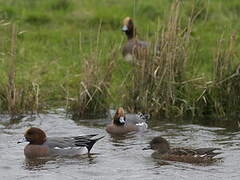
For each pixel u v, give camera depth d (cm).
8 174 1445
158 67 1809
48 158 1556
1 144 1627
